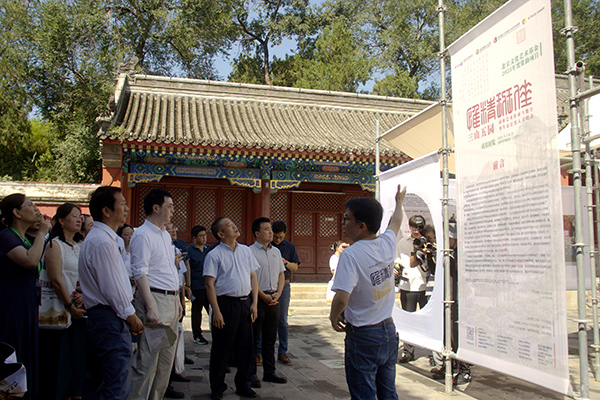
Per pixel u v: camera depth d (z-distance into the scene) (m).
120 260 3.93
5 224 4.37
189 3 26.59
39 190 13.21
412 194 7.42
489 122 5.12
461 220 5.57
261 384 6.02
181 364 5.81
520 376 4.60
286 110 17.22
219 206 16.14
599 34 21.69
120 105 14.27
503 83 4.92
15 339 4.11
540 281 4.40
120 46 24.50
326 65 25.94
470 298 5.36
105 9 25.70
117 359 3.75
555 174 4.26
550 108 4.32
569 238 7.75
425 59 30.11
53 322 4.65
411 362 7.39
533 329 4.47
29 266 4.14
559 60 21.91
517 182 4.70
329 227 17.02
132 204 15.34
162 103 15.80
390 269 3.64
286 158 13.85
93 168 21.80
